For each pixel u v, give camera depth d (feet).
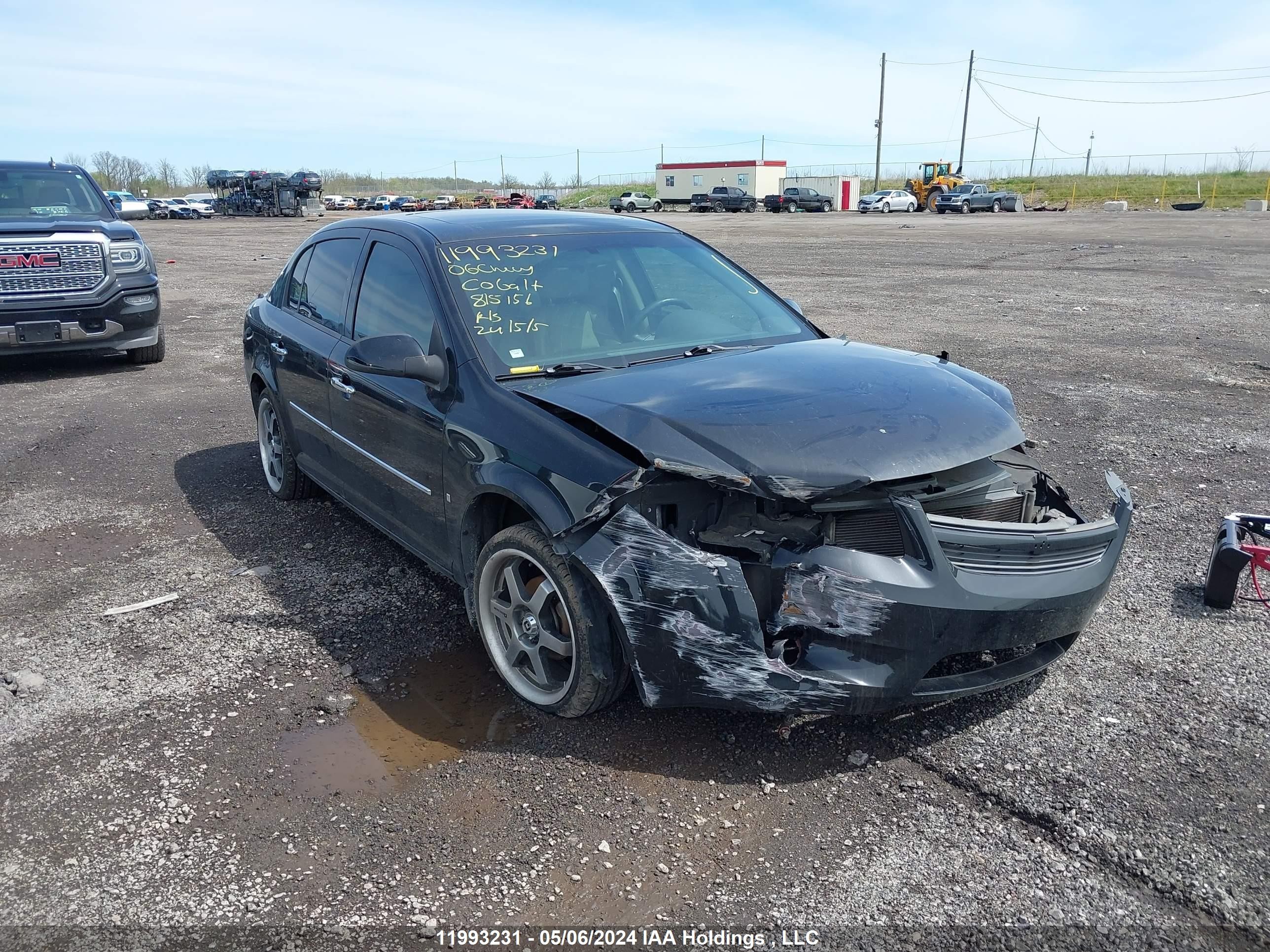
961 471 10.93
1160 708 11.31
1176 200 188.44
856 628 9.57
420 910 8.52
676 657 9.95
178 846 9.37
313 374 16.21
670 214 198.90
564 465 10.53
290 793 10.16
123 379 32.40
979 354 33.14
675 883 8.78
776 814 9.65
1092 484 19.35
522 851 9.22
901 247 83.97
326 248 17.26
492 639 12.04
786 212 202.49
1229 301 45.39
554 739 11.02
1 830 9.65
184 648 13.34
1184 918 8.20
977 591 9.86
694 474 9.77
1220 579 13.62
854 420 10.52
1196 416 24.54
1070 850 9.02
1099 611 13.80
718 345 13.69
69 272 31.65
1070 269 61.87
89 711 11.82
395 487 14.02
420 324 13.42
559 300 13.46
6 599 15.06
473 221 14.97
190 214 217.36
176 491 20.29
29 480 21.09
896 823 9.47
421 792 10.12
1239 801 9.62
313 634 13.70
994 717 11.21
